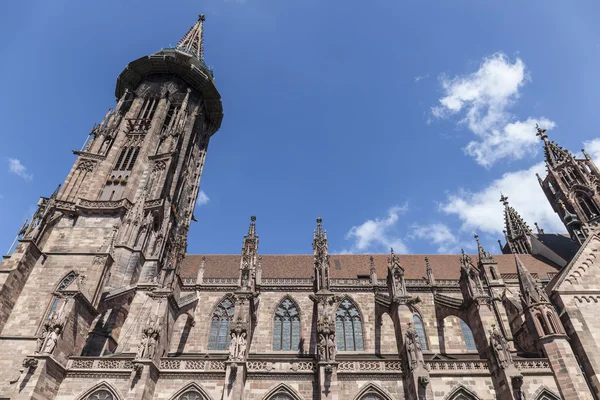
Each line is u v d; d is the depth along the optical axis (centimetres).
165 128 7300
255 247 5112
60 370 3656
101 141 6694
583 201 7019
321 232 5081
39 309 4475
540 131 8119
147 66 8038
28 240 4809
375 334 4962
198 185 8094
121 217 5559
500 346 3719
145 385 3512
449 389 3688
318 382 3644
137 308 4581
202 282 5462
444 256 6725
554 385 3656
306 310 5175
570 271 4578
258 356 4569
